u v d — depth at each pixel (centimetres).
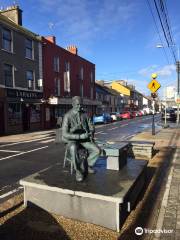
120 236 444
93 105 4769
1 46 2342
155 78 1839
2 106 2347
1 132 2322
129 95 8412
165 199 593
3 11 2925
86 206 489
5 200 628
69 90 3600
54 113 3247
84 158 586
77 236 442
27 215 520
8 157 1168
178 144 1419
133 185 536
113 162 634
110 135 2112
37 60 2892
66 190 498
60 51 3453
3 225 482
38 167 970
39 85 2878
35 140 1850
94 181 546
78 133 593
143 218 508
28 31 2862
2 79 2347
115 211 462
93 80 4725
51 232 455
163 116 4197
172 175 791
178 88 3000
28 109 2727
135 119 5022
